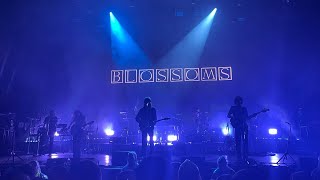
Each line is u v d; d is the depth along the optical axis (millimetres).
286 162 10102
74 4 17266
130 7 18188
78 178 4645
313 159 8031
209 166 8961
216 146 14508
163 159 5359
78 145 11633
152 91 19359
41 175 5605
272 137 16531
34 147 14031
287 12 17625
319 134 15094
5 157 12352
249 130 14773
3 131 13461
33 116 15695
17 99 16375
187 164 5125
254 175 4363
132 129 16531
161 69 19344
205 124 16406
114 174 8320
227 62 18984
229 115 9867
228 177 5090
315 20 17297
